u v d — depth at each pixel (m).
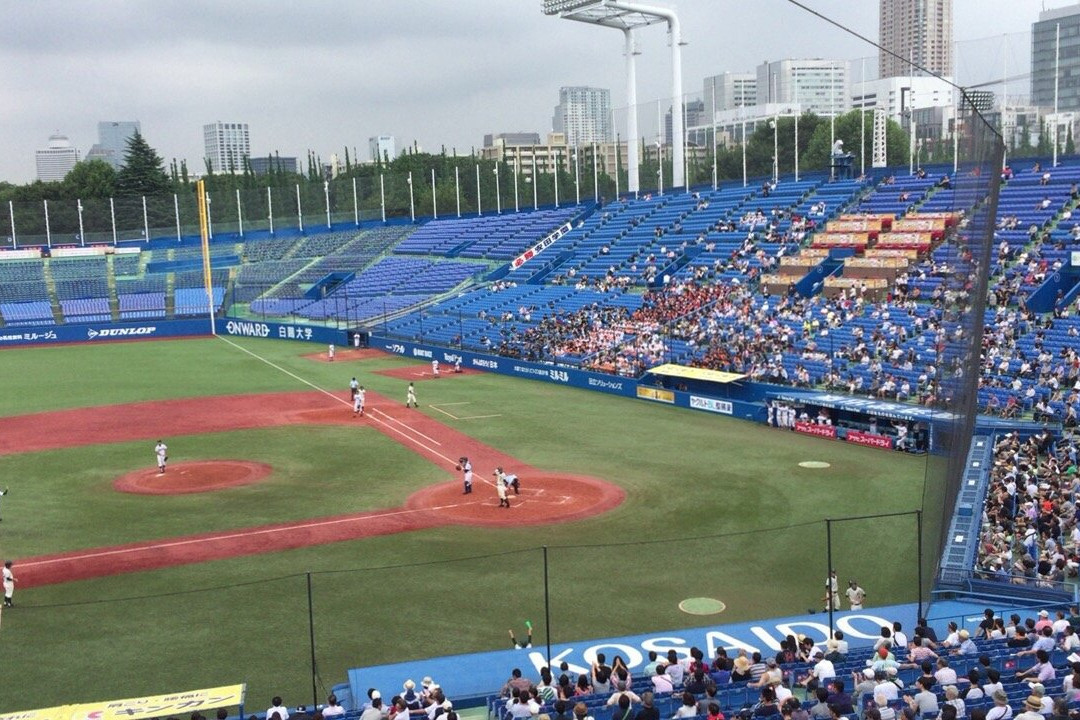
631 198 106.62
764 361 58.16
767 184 89.31
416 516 37.09
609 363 67.38
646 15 107.94
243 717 18.80
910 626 24.42
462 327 85.69
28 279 114.69
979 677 16.89
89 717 17.98
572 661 22.92
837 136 112.44
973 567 27.88
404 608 27.67
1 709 21.66
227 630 26.20
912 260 66.69
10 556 32.72
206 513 37.78
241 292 114.31
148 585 29.80
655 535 34.16
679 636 24.38
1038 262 57.81
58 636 25.92
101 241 125.75
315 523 36.28
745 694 18.38
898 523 34.84
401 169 167.38
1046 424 42.28
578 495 39.72
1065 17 66.12
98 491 41.41
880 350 55.34
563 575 30.27
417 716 18.25
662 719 17.36
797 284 68.44
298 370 78.62
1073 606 24.06
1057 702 13.33
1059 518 29.62
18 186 166.25
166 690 22.53
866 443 48.06
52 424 56.94
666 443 49.41
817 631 24.45
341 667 23.77
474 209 142.00
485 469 44.56
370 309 99.88
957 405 21.94
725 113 144.75
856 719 15.73
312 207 132.25
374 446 49.94
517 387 68.75
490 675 22.19
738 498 38.62
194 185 163.12
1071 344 49.72
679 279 78.06
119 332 102.06
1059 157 70.88
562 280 90.69
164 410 61.16
